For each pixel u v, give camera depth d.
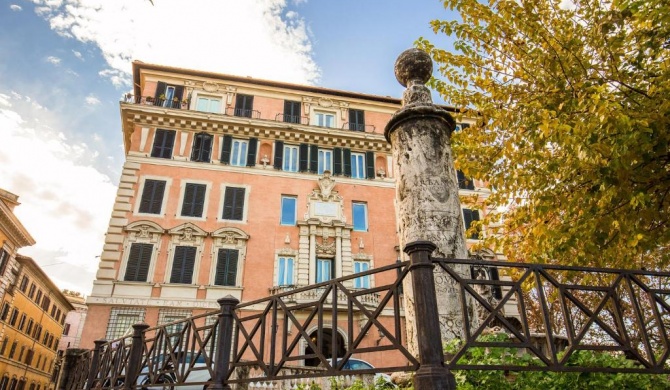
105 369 7.63
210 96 27.38
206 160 25.38
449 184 6.43
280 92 28.75
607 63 6.65
